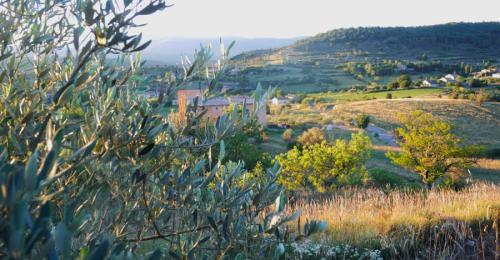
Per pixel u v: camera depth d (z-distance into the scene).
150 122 1.64
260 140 43.81
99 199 1.75
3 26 1.65
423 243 5.80
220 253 1.99
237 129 1.76
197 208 1.97
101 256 0.76
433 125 30.39
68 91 1.29
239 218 1.92
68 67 1.75
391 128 74.50
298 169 21.11
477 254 5.17
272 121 84.62
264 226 1.94
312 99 118.38
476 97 93.56
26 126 1.46
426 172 30.98
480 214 6.57
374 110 90.00
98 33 1.27
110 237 1.57
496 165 48.44
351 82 155.50
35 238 0.68
